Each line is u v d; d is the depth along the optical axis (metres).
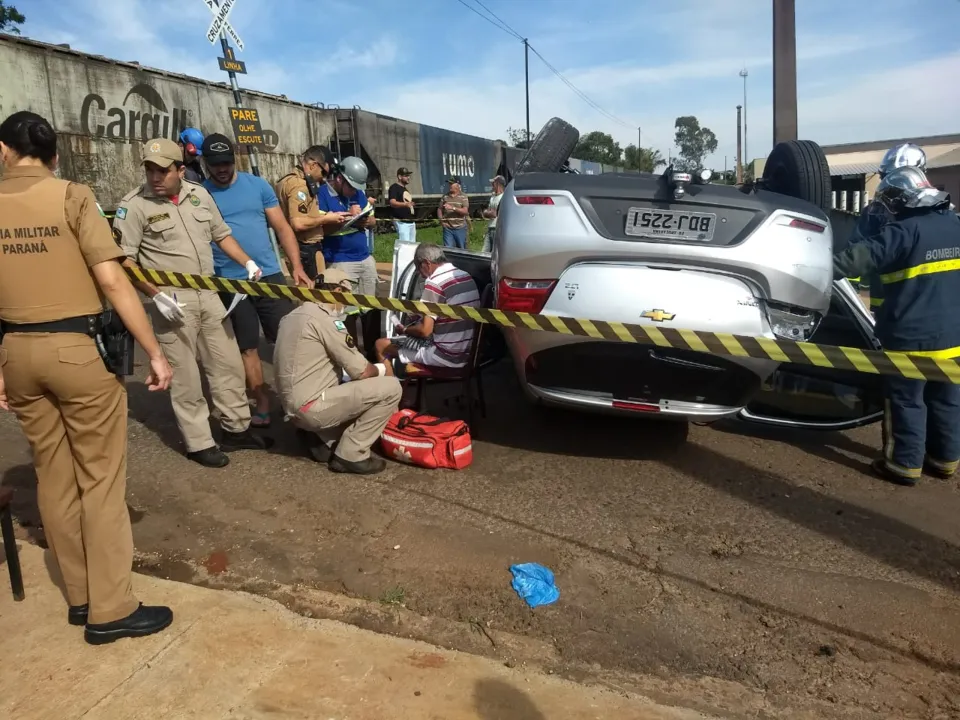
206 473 4.15
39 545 3.41
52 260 2.45
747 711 2.38
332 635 2.67
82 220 2.47
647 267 3.56
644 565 3.23
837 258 3.97
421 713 2.29
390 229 21.98
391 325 5.46
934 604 2.98
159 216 4.00
